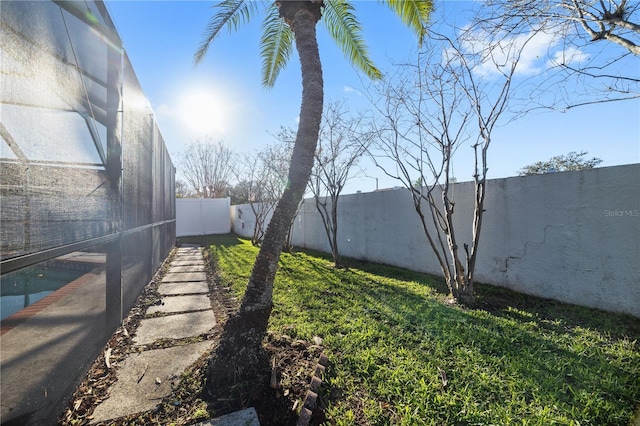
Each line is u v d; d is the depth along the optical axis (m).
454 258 3.87
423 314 3.26
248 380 1.97
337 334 2.79
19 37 1.38
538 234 3.79
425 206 5.41
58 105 1.76
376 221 6.61
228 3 3.98
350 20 4.22
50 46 1.68
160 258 6.21
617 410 1.73
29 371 1.44
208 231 15.55
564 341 2.58
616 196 3.11
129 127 3.32
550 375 2.09
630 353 2.32
